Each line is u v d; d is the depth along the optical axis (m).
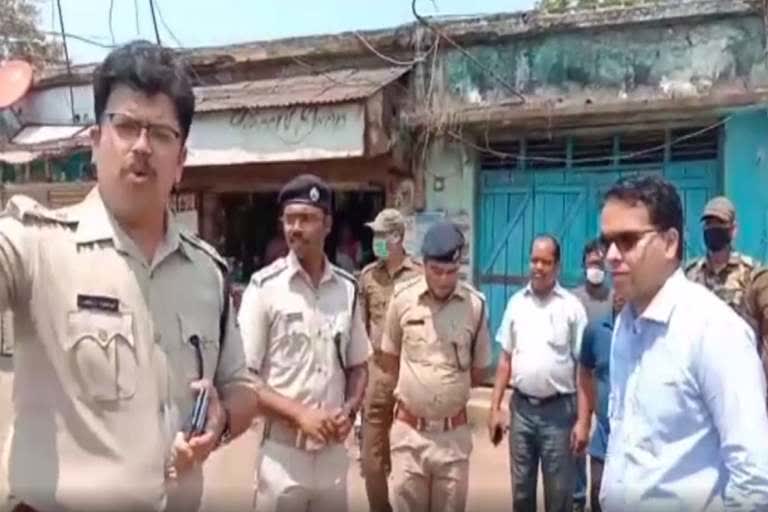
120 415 1.98
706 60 9.57
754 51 9.36
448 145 10.91
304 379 3.82
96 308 1.98
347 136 10.50
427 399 4.54
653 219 2.79
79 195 13.08
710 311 2.72
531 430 5.31
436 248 4.52
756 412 2.61
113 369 1.98
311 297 3.87
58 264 1.97
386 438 5.80
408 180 11.10
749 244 9.53
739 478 2.58
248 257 12.38
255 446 7.49
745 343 2.69
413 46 11.15
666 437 2.75
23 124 14.10
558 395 5.27
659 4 9.71
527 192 10.72
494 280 10.86
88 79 13.70
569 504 5.32
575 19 10.11
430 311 4.59
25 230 1.95
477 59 10.73
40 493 1.93
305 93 10.88
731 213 5.36
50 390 1.96
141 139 2.01
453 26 10.77
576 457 5.34
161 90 2.03
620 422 2.91
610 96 10.01
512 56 10.55
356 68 11.69
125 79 2.01
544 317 5.29
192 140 11.24
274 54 12.03
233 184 11.85
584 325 5.31
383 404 5.75
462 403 4.62
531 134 10.62
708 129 9.68
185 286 2.16
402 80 11.09
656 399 2.76
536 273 5.34
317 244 3.87
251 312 3.82
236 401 2.34
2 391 4.36
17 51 18.78
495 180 10.88
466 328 4.59
